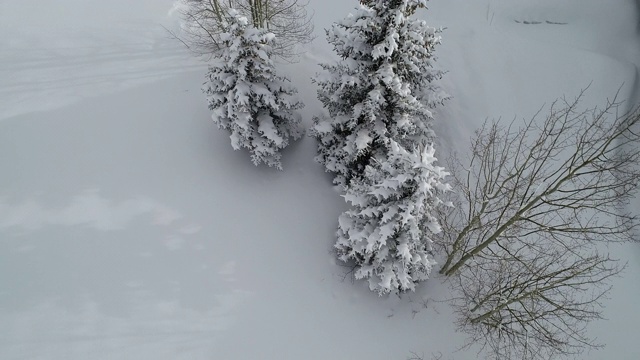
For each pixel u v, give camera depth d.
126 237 15.14
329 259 15.84
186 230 15.60
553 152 17.89
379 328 14.80
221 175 16.73
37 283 14.06
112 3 20.64
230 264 15.30
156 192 16.08
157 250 15.09
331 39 13.13
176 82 18.33
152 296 14.37
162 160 16.67
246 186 16.75
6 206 15.08
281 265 15.55
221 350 13.95
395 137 14.28
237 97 13.83
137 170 16.38
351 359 14.28
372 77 12.70
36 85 17.70
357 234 12.82
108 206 15.55
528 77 19.72
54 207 15.29
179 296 14.51
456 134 18.48
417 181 10.90
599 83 19.55
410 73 13.09
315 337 14.50
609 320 15.44
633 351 15.07
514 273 13.12
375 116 13.65
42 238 14.73
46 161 16.14
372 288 14.05
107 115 17.30
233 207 16.31
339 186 17.05
